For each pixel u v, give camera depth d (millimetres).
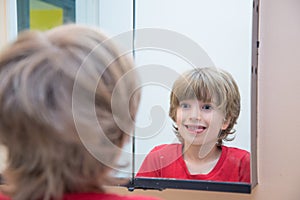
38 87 393
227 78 858
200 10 863
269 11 827
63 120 395
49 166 403
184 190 885
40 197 407
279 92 831
